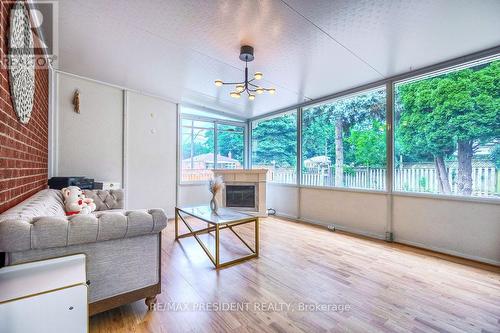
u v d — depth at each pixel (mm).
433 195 3012
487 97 2705
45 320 995
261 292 1992
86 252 1441
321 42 2520
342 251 2971
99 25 2260
